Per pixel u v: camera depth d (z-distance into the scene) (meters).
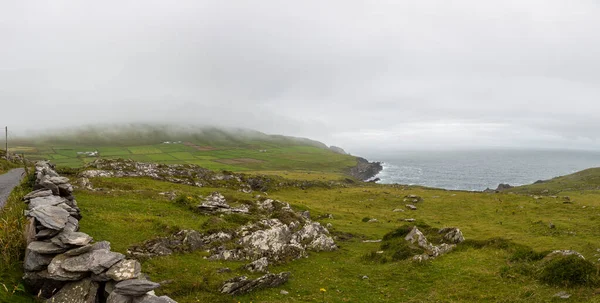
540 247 38.50
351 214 74.56
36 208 20.88
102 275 15.93
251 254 32.69
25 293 15.42
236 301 22.34
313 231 45.62
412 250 37.19
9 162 71.94
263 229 39.78
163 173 88.06
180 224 36.53
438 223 64.69
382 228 60.44
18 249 17.80
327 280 29.27
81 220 31.47
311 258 37.09
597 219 56.72
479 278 27.89
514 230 54.97
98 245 18.17
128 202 44.03
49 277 15.55
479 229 57.12
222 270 26.84
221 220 40.59
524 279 26.16
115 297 14.88
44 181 30.78
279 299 23.62
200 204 47.56
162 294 21.12
